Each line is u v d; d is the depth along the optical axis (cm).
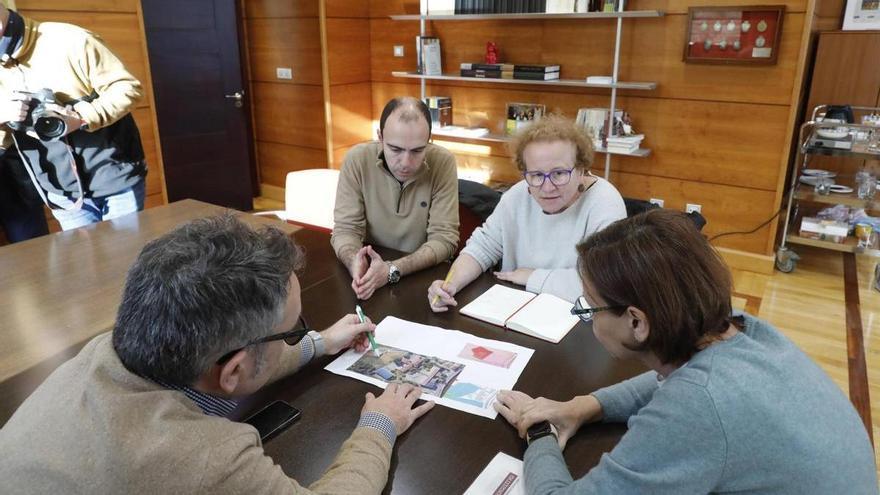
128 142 257
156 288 72
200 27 415
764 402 73
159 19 392
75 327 143
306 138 496
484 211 251
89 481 65
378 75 496
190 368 73
